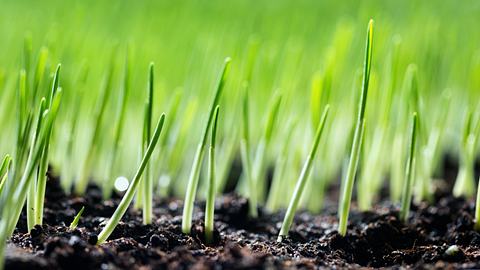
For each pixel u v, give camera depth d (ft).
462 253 0.74
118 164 0.92
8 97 0.93
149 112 0.77
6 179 0.73
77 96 0.87
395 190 0.95
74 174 0.97
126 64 0.83
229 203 0.89
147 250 0.71
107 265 0.69
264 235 0.85
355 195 1.03
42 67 0.76
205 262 0.69
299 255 0.75
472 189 0.92
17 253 0.69
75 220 0.75
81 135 0.97
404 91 0.92
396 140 0.94
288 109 0.97
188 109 0.91
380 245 0.80
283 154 0.91
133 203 0.87
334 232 0.81
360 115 0.76
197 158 0.76
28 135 0.72
